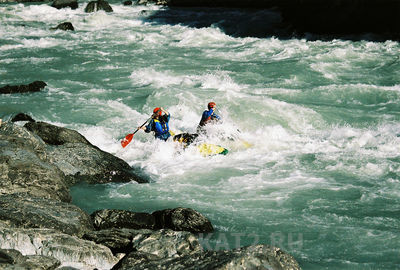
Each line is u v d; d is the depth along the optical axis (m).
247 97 31.39
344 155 22.95
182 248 13.27
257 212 17.47
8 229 12.55
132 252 12.43
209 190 19.64
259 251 11.62
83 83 37.66
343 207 17.67
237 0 82.50
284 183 20.09
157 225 16.11
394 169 21.03
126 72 41.09
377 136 25.64
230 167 22.27
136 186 20.08
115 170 20.98
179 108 30.72
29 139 19.91
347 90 33.66
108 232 14.45
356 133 26.22
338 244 14.97
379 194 18.69
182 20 73.75
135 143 25.53
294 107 29.91
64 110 30.70
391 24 54.72
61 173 19.30
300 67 40.97
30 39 57.75
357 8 56.41
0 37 58.88
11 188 16.81
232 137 25.78
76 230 14.34
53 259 11.60
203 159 23.50
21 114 28.48
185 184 20.38
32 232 12.71
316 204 17.98
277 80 37.59
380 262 13.82
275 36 59.69
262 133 26.92
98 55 48.56
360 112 30.03
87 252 12.31
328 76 38.38
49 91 35.25
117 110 30.78
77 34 62.56
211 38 58.12
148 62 45.12
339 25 57.59
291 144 25.17
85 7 84.88
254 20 68.69
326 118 28.88
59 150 21.09
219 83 36.34
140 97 33.47
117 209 17.41
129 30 66.31
